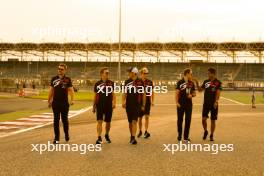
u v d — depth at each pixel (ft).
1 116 67.97
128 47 309.22
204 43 307.17
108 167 26.05
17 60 322.34
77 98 140.05
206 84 38.86
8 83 273.95
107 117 37.09
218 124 55.67
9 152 31.73
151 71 293.43
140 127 41.55
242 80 278.05
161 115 71.97
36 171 24.73
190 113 37.86
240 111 84.58
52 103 36.91
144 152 32.01
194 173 24.40
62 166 26.30
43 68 298.97
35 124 55.31
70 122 57.57
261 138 40.78
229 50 308.60
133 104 36.47
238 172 24.73
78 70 296.10
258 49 302.04
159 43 308.40
